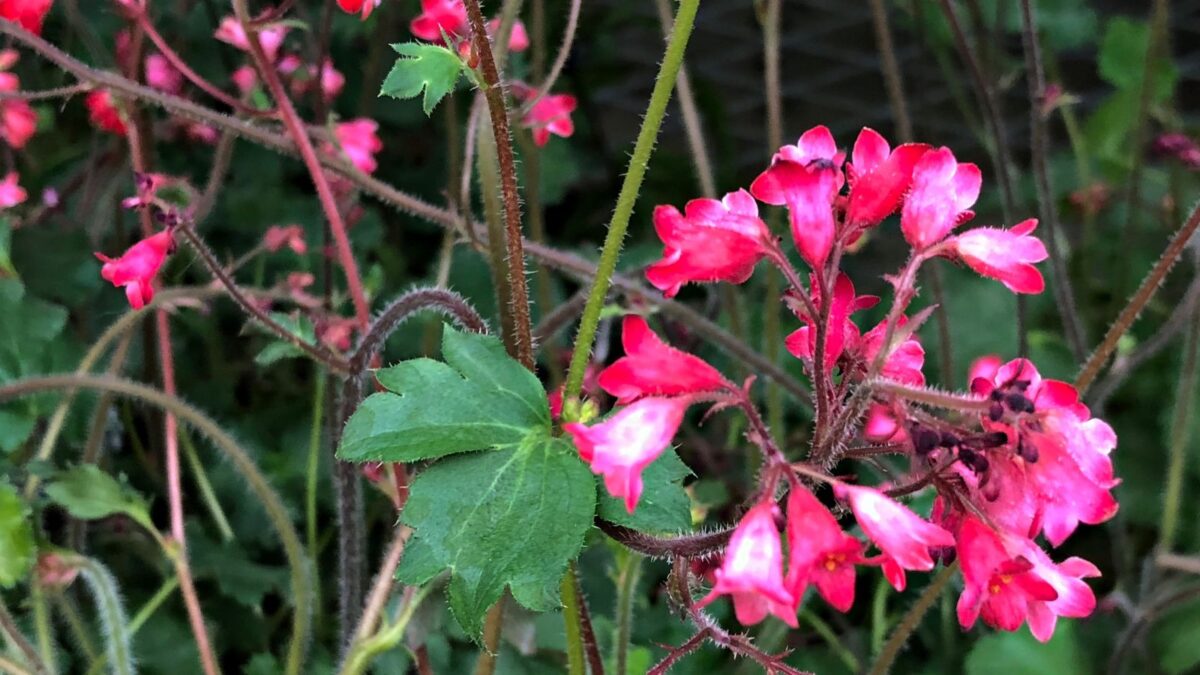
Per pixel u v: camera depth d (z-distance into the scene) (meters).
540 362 0.24
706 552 0.11
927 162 0.10
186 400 0.22
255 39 0.16
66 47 0.24
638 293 0.19
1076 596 0.10
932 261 0.22
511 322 0.17
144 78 0.19
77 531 0.18
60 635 0.19
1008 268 0.10
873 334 0.11
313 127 0.18
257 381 0.23
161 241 0.15
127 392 0.16
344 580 0.17
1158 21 0.24
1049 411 0.09
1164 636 0.21
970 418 0.11
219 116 0.17
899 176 0.10
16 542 0.15
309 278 0.19
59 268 0.21
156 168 0.21
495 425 0.11
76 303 0.22
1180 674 0.22
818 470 0.10
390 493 0.16
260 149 0.25
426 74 0.11
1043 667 0.21
